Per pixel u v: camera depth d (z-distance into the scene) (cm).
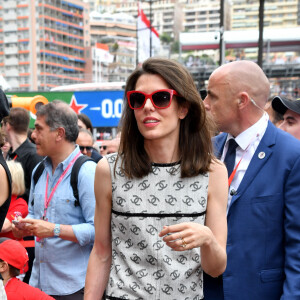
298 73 2762
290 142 205
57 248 273
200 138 164
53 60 12456
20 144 417
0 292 170
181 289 159
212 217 164
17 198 346
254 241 200
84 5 13712
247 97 211
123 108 169
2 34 12350
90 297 169
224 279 201
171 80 157
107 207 168
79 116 592
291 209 195
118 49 14312
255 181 203
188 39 2478
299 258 192
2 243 280
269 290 199
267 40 2675
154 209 160
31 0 12125
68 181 276
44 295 273
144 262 159
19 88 11331
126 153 163
